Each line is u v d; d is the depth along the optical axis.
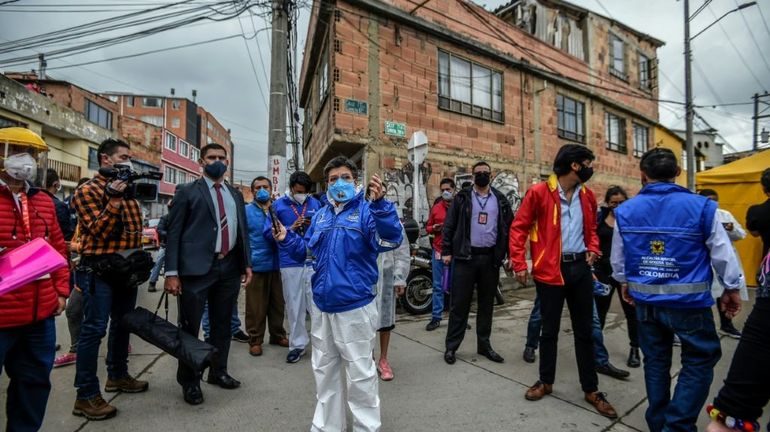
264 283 4.19
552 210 3.10
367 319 2.33
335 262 2.33
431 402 3.05
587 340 3.01
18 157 2.11
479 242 3.95
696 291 2.29
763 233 4.00
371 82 8.54
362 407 2.31
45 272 2.01
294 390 3.26
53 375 3.53
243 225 3.44
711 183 8.01
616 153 14.88
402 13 8.81
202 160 3.26
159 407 2.94
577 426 2.70
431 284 6.16
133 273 2.90
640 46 16.48
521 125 11.46
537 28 13.26
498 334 4.89
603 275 3.72
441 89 9.70
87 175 22.38
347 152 9.24
